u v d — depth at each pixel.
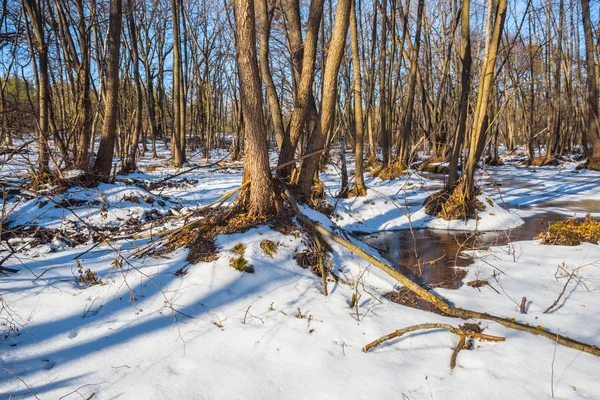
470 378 2.98
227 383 2.95
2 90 8.70
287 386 2.94
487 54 8.80
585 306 4.18
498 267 5.73
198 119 31.64
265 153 5.14
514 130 32.62
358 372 3.08
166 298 4.07
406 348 3.42
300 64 8.90
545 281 5.04
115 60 8.75
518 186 15.02
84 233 6.50
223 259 4.61
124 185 8.70
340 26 5.61
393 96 21.27
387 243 7.69
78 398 2.77
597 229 6.92
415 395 2.82
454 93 22.72
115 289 4.25
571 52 25.91
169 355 3.27
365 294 4.54
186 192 11.52
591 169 19.50
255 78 4.86
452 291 4.77
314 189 9.49
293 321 3.80
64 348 3.32
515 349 3.34
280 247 4.92
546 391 2.82
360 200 10.34
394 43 18.59
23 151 6.48
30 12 8.41
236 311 3.98
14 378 2.95
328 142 10.47
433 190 13.40
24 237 6.02
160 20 28.53
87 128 8.71
